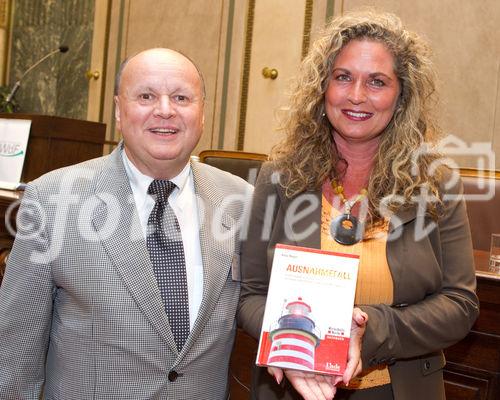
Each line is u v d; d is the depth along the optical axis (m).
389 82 1.64
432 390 1.68
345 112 1.65
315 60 1.72
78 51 7.60
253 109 6.05
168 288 1.61
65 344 1.60
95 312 1.56
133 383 1.57
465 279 1.63
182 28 6.61
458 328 1.58
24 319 1.60
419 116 1.70
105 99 7.32
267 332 1.48
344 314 1.48
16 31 8.30
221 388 1.70
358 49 1.64
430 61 1.71
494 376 1.98
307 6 5.70
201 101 1.66
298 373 1.49
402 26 1.70
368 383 1.64
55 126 3.92
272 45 5.93
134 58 1.65
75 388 1.58
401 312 1.57
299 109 1.75
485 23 4.77
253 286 1.70
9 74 8.36
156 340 1.57
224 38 6.26
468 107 4.82
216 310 1.67
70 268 1.58
